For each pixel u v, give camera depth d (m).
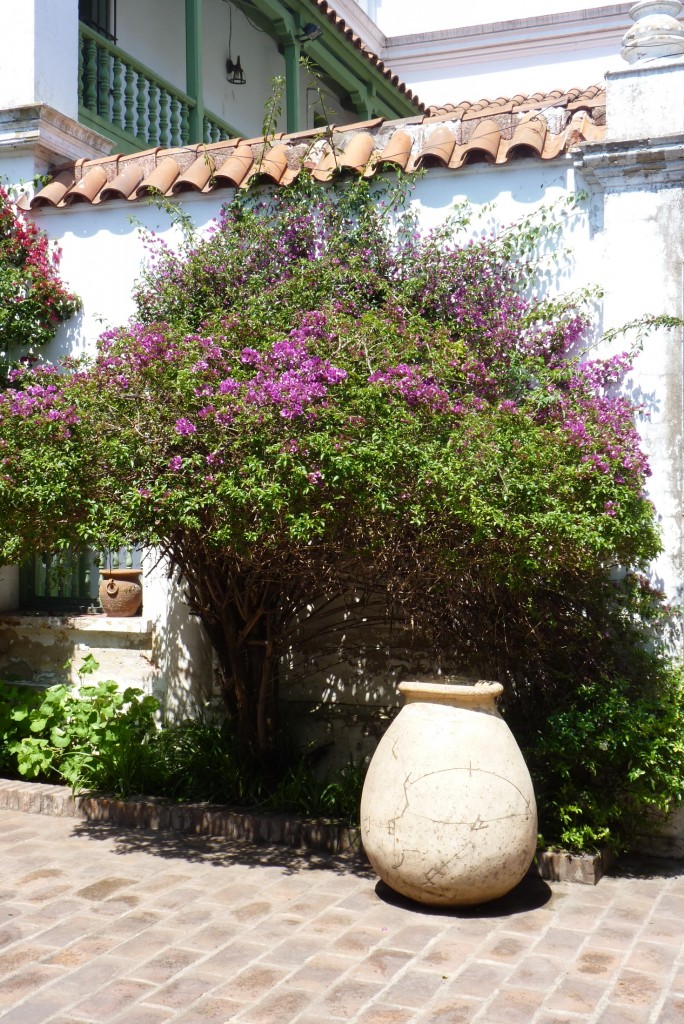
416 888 4.81
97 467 5.18
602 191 6.08
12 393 5.57
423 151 6.53
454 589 5.52
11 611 7.76
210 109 13.21
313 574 5.61
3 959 4.31
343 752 6.61
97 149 8.16
